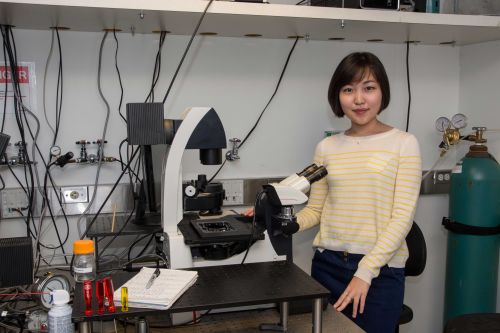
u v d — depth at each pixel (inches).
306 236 94.9
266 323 57.1
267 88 91.0
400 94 98.9
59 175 82.5
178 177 59.6
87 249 51.9
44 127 81.3
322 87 93.7
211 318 59.0
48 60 80.6
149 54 84.4
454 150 102.5
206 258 57.4
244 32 83.7
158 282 47.7
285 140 92.9
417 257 76.4
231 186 89.3
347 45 94.3
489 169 85.4
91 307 42.7
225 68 88.6
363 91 64.3
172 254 56.0
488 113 94.7
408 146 63.6
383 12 73.4
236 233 57.2
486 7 81.4
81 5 63.0
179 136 59.3
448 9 82.9
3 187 80.4
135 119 57.6
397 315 66.0
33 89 80.4
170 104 86.5
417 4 78.7
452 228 89.5
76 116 82.5
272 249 59.2
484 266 87.6
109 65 83.0
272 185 55.6
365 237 64.9
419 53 99.0
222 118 89.5
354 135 68.7
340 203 67.4
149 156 71.3
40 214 81.2
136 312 42.1
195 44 86.7
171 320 56.8
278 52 90.8
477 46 96.6
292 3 89.0
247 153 91.3
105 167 84.1
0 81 79.2
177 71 82.4
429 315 104.8
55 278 58.1
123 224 71.2
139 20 72.9
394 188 64.1
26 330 54.4
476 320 60.1
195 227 60.5
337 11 71.4
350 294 58.9
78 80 82.0
